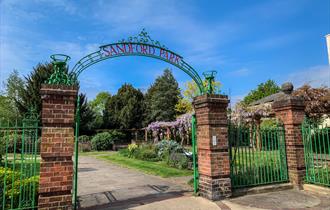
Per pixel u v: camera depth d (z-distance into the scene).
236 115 17.00
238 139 7.46
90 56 6.33
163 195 7.19
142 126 39.97
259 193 7.21
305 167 7.82
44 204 5.06
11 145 9.55
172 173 11.03
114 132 33.22
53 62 5.58
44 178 5.09
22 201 5.35
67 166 5.27
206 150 6.84
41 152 5.11
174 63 7.25
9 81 30.67
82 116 32.91
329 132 7.79
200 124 7.11
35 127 5.46
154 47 7.06
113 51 6.60
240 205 6.12
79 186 8.71
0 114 20.45
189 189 7.99
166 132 24.78
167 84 41.88
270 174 7.85
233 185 7.10
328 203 6.24
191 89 33.72
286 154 8.07
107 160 17.59
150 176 10.68
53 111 5.28
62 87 5.36
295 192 7.34
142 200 6.68
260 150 7.82
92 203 6.49
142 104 41.12
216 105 6.90
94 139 28.45
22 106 25.39
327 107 15.53
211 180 6.60
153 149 17.17
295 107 8.02
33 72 27.03
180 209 5.83
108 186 8.68
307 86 16.56
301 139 7.95
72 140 5.36
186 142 23.72
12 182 5.29
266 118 20.52
